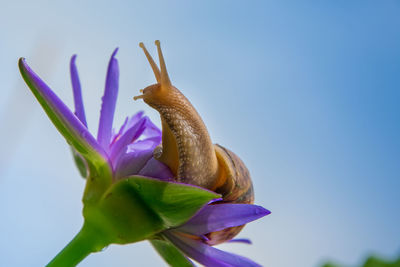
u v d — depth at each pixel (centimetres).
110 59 48
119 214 46
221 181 47
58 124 46
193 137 47
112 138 48
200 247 47
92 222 46
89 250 46
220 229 46
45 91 45
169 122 46
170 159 47
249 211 46
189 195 45
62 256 46
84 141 46
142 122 48
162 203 45
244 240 49
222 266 46
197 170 47
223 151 48
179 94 47
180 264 47
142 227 46
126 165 46
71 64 48
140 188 46
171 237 47
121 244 46
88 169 47
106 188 46
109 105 47
